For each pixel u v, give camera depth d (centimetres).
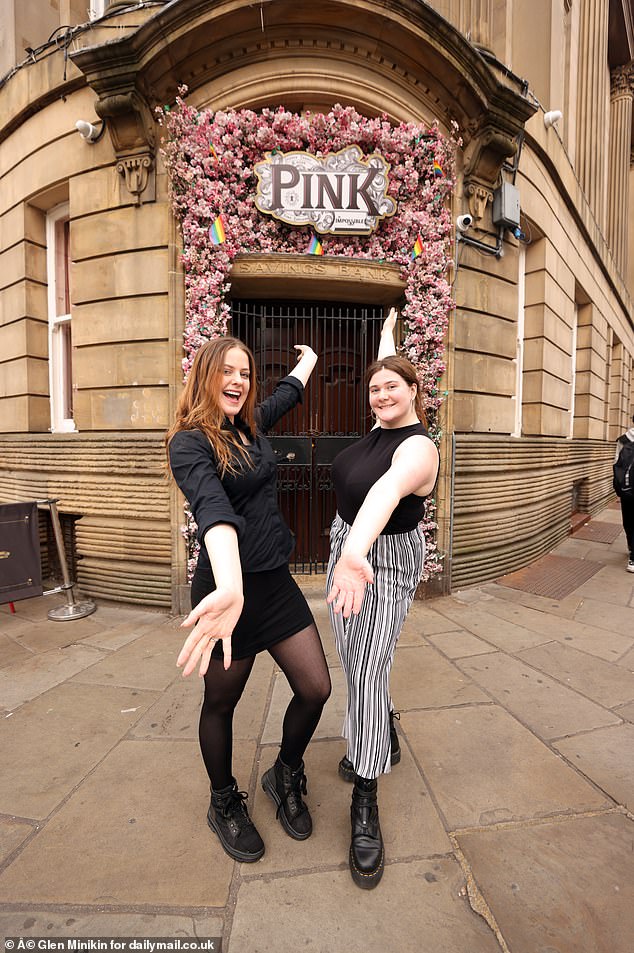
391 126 422
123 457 418
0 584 380
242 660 157
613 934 139
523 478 542
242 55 390
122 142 398
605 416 1116
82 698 273
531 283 593
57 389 527
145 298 410
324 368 480
